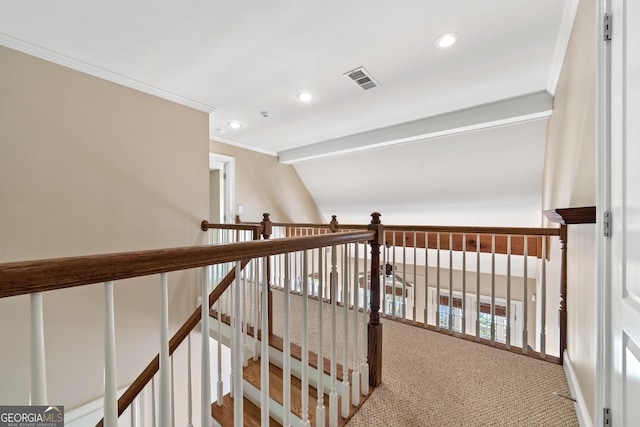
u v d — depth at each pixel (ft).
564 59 6.28
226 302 7.95
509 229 6.59
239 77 7.66
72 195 7.09
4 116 6.14
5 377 6.11
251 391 5.65
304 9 5.14
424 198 15.07
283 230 14.56
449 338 7.28
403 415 4.50
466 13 5.21
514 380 5.41
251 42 6.14
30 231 6.48
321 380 3.93
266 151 15.57
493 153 11.27
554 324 8.25
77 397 6.98
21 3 4.99
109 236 7.73
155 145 8.67
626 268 2.96
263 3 5.00
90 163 7.39
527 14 5.22
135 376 8.04
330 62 6.89
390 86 8.02
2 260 6.14
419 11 5.16
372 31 5.73
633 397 2.82
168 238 9.02
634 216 2.78
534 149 10.42
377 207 17.15
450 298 7.58
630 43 2.88
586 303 4.37
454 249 13.84
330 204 18.80
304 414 3.61
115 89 7.79
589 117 4.29
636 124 2.75
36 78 6.52
